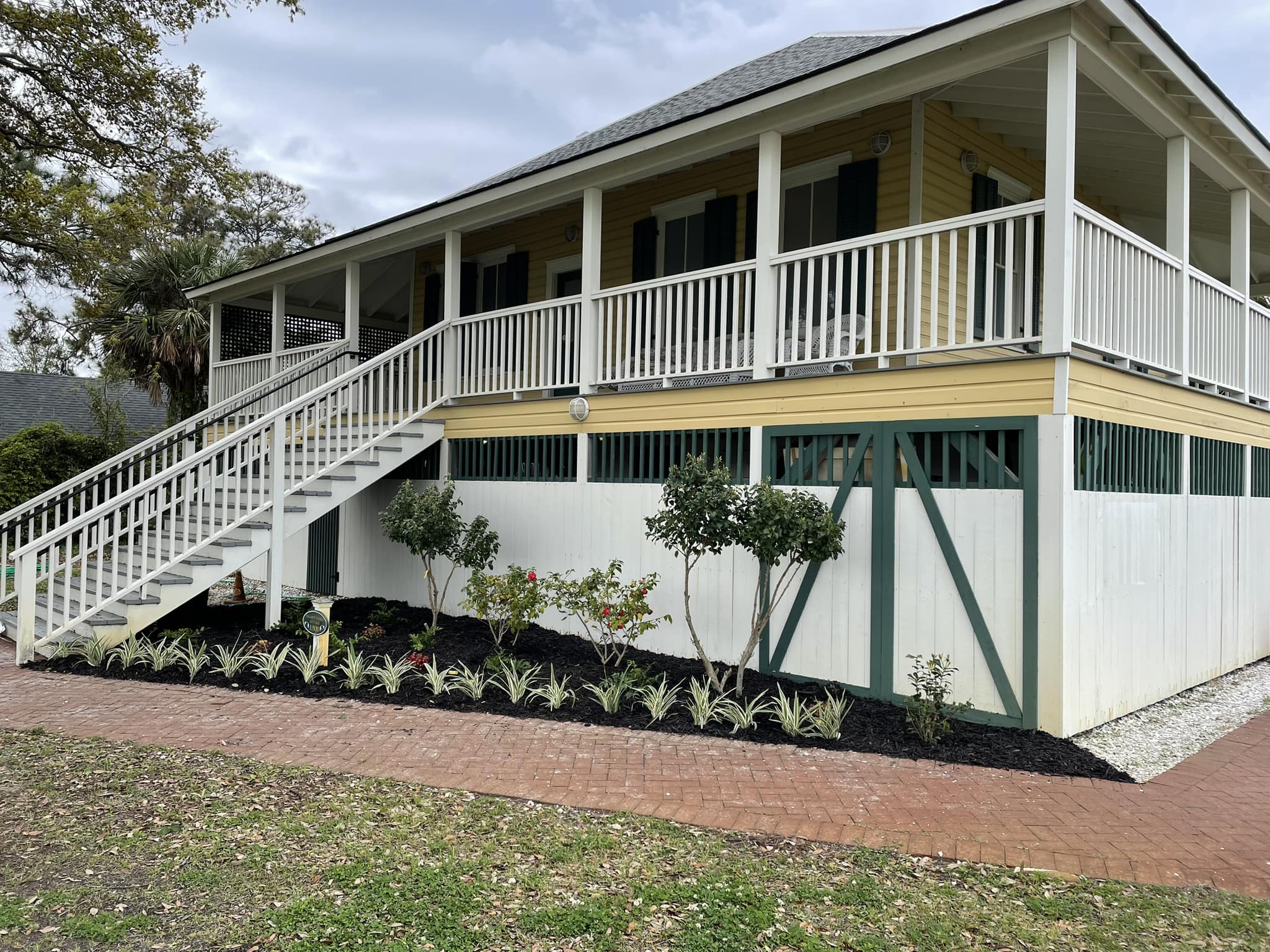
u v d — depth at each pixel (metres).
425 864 4.06
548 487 9.78
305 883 3.85
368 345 16.75
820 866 4.13
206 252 20.98
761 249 7.76
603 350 9.70
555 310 9.92
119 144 16.36
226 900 3.69
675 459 8.45
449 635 9.52
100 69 15.25
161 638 9.02
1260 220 11.28
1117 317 6.76
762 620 7.02
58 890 3.76
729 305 10.30
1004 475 6.23
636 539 8.77
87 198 17.66
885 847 4.37
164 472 8.75
